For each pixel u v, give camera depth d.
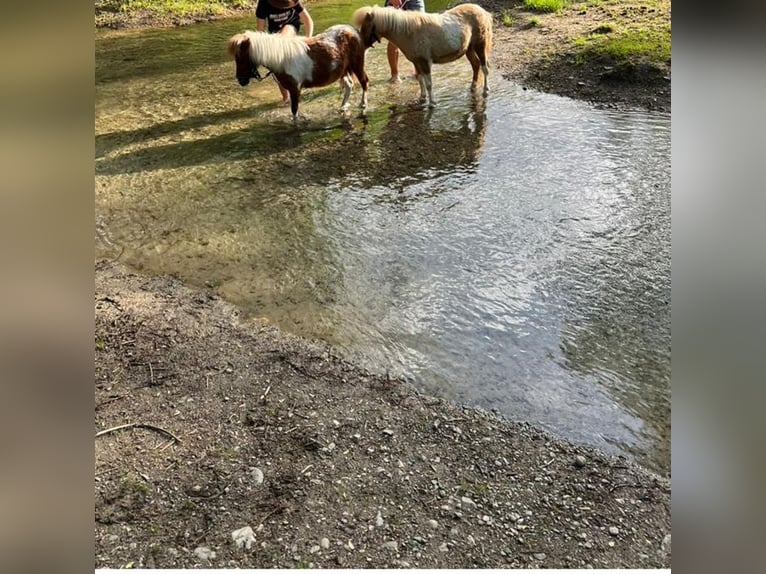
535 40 9.32
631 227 4.66
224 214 5.06
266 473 2.65
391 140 6.40
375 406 3.06
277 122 6.99
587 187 5.29
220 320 3.76
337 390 3.17
